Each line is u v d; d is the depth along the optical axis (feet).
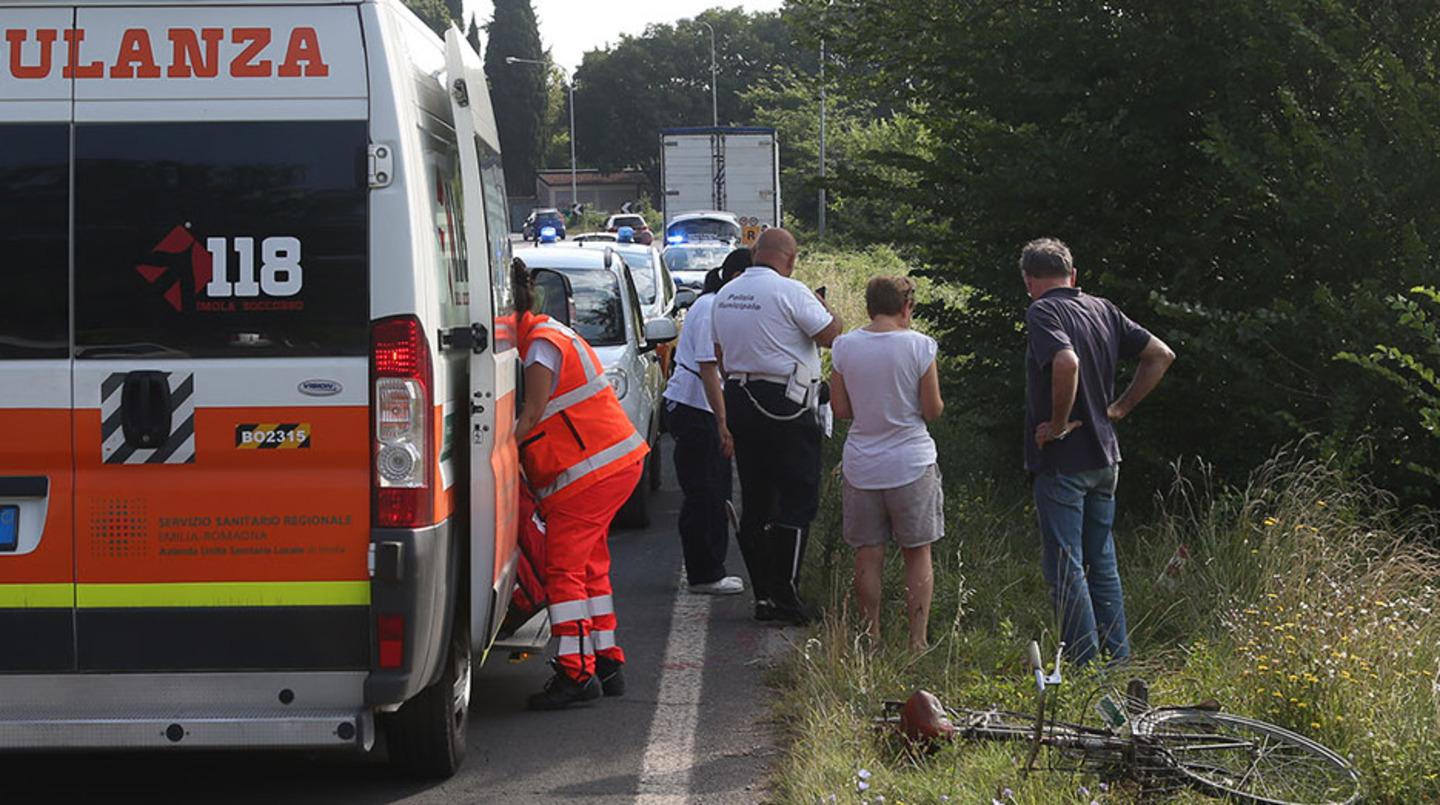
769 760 19.90
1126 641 22.89
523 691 23.43
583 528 22.31
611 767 19.66
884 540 23.68
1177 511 30.22
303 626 16.11
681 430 29.32
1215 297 30.68
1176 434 30.96
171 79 15.93
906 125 38.09
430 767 18.99
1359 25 29.37
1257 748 17.34
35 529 16.01
